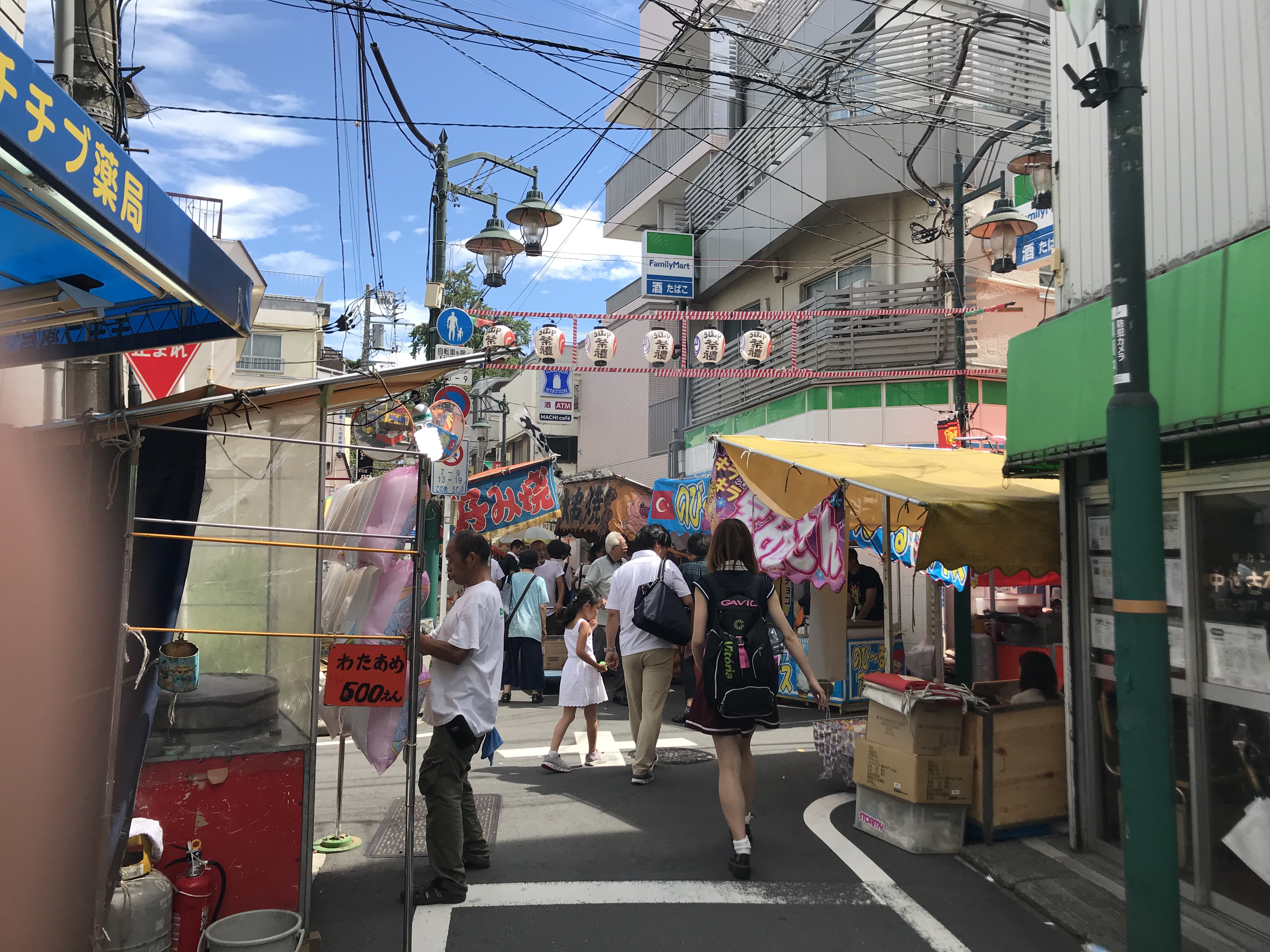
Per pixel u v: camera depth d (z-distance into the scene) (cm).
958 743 516
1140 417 333
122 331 366
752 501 740
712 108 2009
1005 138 1212
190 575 398
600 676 701
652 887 454
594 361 1245
